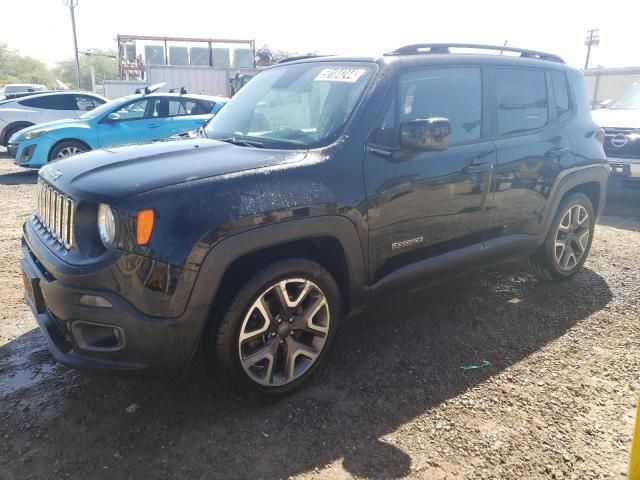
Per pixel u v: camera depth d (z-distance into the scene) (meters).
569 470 2.47
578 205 4.53
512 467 2.48
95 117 9.95
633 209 7.67
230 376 2.70
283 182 2.72
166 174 2.59
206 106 10.76
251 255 2.75
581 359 3.43
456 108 3.55
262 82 3.95
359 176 2.98
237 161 2.78
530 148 3.93
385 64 3.27
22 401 2.90
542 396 3.03
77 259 2.53
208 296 2.50
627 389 3.11
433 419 2.81
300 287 2.85
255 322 2.76
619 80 19.05
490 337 3.70
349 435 2.68
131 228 2.39
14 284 4.48
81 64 72.31
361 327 3.83
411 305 4.21
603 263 5.25
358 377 3.18
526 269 5.03
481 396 3.02
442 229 3.45
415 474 2.43
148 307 2.43
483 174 3.59
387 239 3.15
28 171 11.16
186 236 2.43
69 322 2.52
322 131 3.13
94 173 2.69
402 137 3.00
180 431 2.68
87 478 2.37
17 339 3.57
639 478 2.03
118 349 2.48
